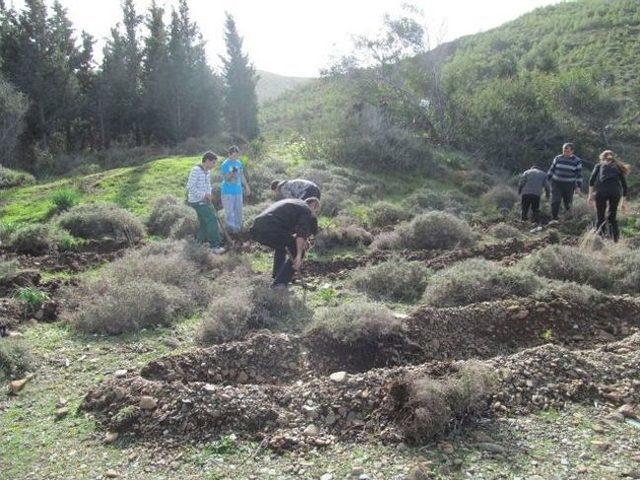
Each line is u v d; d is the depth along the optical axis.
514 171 19.28
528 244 9.48
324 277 7.92
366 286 7.26
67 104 25.44
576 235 10.73
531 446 3.68
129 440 3.86
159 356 5.19
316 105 31.16
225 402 4.05
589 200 9.67
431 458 3.55
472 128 20.20
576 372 4.50
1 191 14.91
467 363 4.39
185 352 4.93
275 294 6.32
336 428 3.91
